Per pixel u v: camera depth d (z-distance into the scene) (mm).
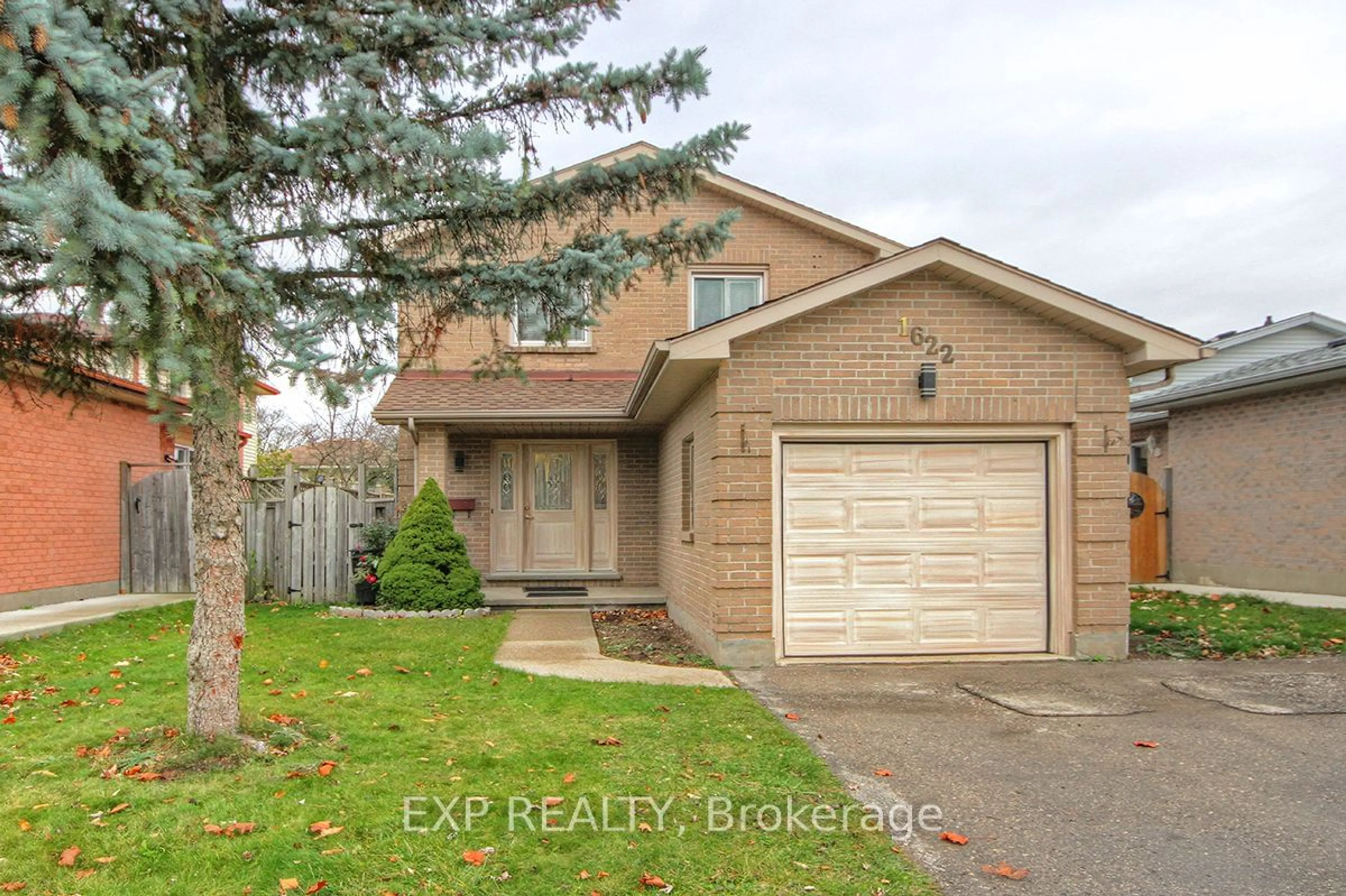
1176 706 6176
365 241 4918
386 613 10227
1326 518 11297
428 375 12539
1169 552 14344
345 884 3213
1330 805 4211
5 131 3195
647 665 7527
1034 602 8172
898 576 8055
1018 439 8148
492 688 6457
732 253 13109
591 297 5238
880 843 3689
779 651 7867
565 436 13031
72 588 10930
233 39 4645
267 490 12656
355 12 4520
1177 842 3754
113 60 3408
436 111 4926
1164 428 15539
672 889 3227
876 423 7883
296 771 4355
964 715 5934
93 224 2879
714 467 7816
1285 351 18109
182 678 6488
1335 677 7164
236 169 4598
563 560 13102
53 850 3441
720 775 4492
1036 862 3539
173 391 3600
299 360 4316
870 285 7609
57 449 10727
